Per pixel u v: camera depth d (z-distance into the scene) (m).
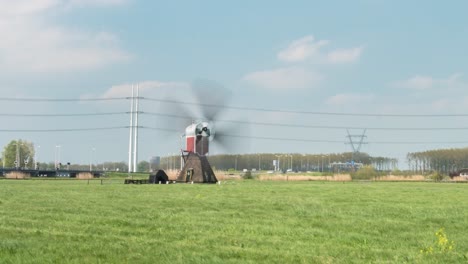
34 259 16.14
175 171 123.19
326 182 105.00
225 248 18.81
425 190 65.50
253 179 123.75
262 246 19.48
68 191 55.66
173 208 34.75
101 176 141.25
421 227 25.97
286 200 43.31
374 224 26.81
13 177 123.12
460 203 41.94
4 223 25.45
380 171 141.88
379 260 17.03
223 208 35.16
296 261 16.52
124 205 36.91
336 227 25.59
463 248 19.81
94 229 23.61
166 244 19.59
